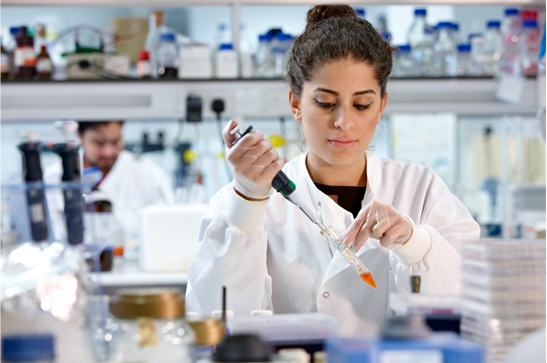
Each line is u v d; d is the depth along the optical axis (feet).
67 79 9.12
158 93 9.27
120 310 3.05
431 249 4.51
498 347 2.88
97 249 3.83
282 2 9.31
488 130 12.37
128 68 9.50
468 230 5.38
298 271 5.19
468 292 3.06
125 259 10.47
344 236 4.48
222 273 4.72
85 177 3.94
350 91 4.76
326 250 5.18
